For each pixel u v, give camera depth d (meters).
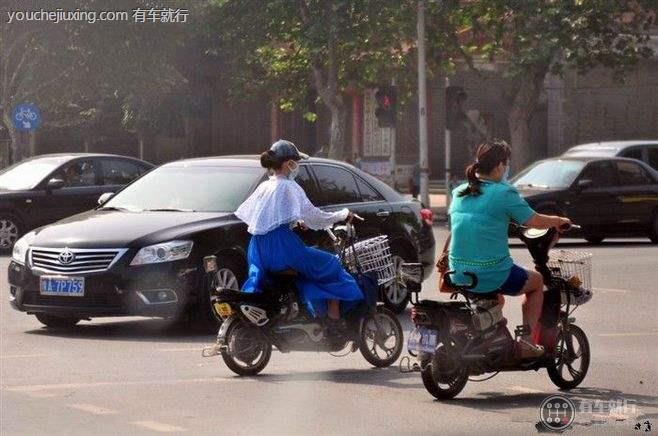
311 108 112.75
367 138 118.50
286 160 22.42
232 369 22.16
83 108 106.25
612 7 77.00
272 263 22.12
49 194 49.88
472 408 19.28
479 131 82.44
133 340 26.78
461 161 121.38
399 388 21.11
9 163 101.44
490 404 19.64
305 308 22.45
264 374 22.55
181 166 30.41
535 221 19.61
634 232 56.94
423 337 19.69
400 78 88.75
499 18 80.50
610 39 78.69
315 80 85.44
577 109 117.06
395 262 31.36
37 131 106.31
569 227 19.86
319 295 22.36
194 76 106.31
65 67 84.50
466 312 19.75
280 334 22.33
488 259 19.62
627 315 31.88
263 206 22.20
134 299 26.62
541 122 118.56
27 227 49.53
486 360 19.91
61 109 103.69
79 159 51.16
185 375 22.33
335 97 84.50
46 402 19.47
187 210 28.70
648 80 114.94
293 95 95.31
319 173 30.17
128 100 103.19
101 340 26.78
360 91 93.00
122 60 84.69
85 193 50.72
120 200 29.67
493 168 19.80
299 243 22.22
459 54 86.06
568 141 117.19
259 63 94.50
